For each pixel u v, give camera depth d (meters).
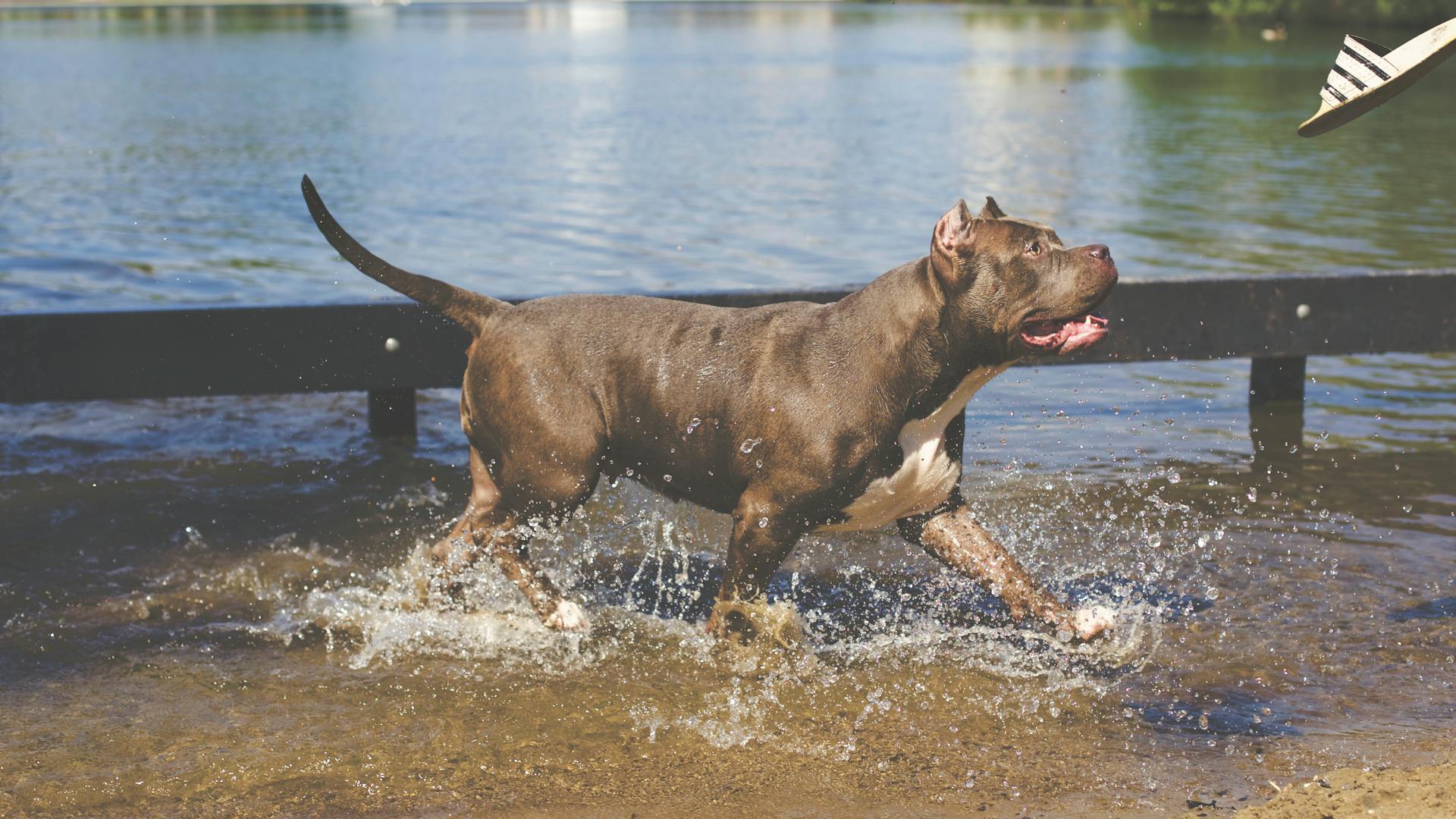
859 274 10.83
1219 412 7.72
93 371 6.80
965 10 92.69
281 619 5.12
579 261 11.40
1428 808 3.51
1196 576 5.48
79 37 53.78
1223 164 17.84
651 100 27.39
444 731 4.26
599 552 5.79
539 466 4.77
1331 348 7.73
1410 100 27.33
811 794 3.87
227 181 15.85
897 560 5.71
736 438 4.55
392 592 5.37
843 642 4.94
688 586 5.46
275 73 35.16
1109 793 3.84
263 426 7.54
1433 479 6.62
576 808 3.80
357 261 4.82
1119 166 17.58
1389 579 5.41
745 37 59.59
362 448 7.18
